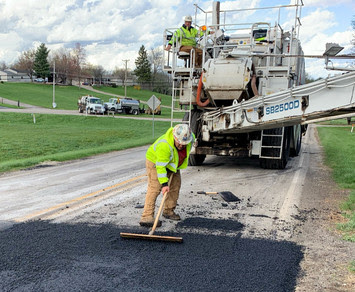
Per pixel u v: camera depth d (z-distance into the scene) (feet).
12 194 23.93
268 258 13.21
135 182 27.55
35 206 20.39
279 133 32.04
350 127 131.54
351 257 13.46
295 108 23.79
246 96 30.48
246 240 15.03
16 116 125.49
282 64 33.27
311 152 51.01
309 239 15.33
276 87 31.14
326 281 11.55
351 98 20.90
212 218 18.12
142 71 403.54
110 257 13.10
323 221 17.85
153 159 16.33
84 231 15.89
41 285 10.98
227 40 34.99
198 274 11.83
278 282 11.37
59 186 26.63
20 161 40.29
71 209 19.60
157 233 15.76
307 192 24.20
